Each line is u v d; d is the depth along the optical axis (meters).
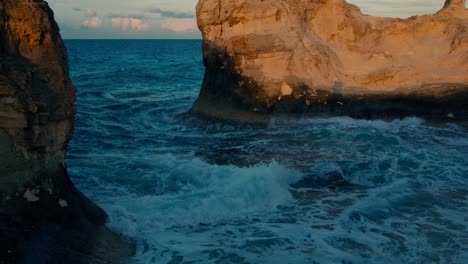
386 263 6.00
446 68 17.64
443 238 6.87
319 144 12.52
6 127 5.68
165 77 33.75
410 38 19.08
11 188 5.75
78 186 8.73
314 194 8.91
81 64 50.38
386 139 12.83
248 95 15.50
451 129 14.31
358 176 9.88
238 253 6.22
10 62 5.83
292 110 15.16
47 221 5.93
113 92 24.20
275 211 7.98
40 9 6.39
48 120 6.10
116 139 13.36
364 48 18.70
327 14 18.58
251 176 9.02
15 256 5.24
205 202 8.02
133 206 7.68
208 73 17.08
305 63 15.92
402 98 15.38
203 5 16.59
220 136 14.02
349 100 15.44
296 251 6.29
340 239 6.73
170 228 7.13
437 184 9.39
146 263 5.91
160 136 14.01
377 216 7.71
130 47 113.94
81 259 5.66
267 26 16.36
